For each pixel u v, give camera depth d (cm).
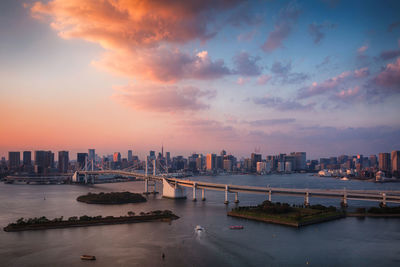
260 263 14300
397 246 16550
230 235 18700
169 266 13912
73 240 17600
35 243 17038
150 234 18925
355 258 14888
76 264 14112
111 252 15662
